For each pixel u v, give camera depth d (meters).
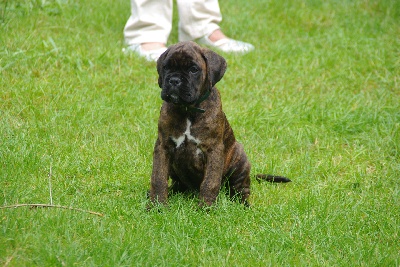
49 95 11.76
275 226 8.47
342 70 14.29
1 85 11.77
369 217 8.77
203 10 14.95
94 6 16.06
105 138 10.66
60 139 10.44
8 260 6.73
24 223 7.46
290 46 15.40
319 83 13.64
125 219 8.20
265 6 18.00
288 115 12.08
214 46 14.98
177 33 15.84
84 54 13.34
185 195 9.27
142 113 11.59
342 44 15.66
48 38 13.46
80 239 7.39
